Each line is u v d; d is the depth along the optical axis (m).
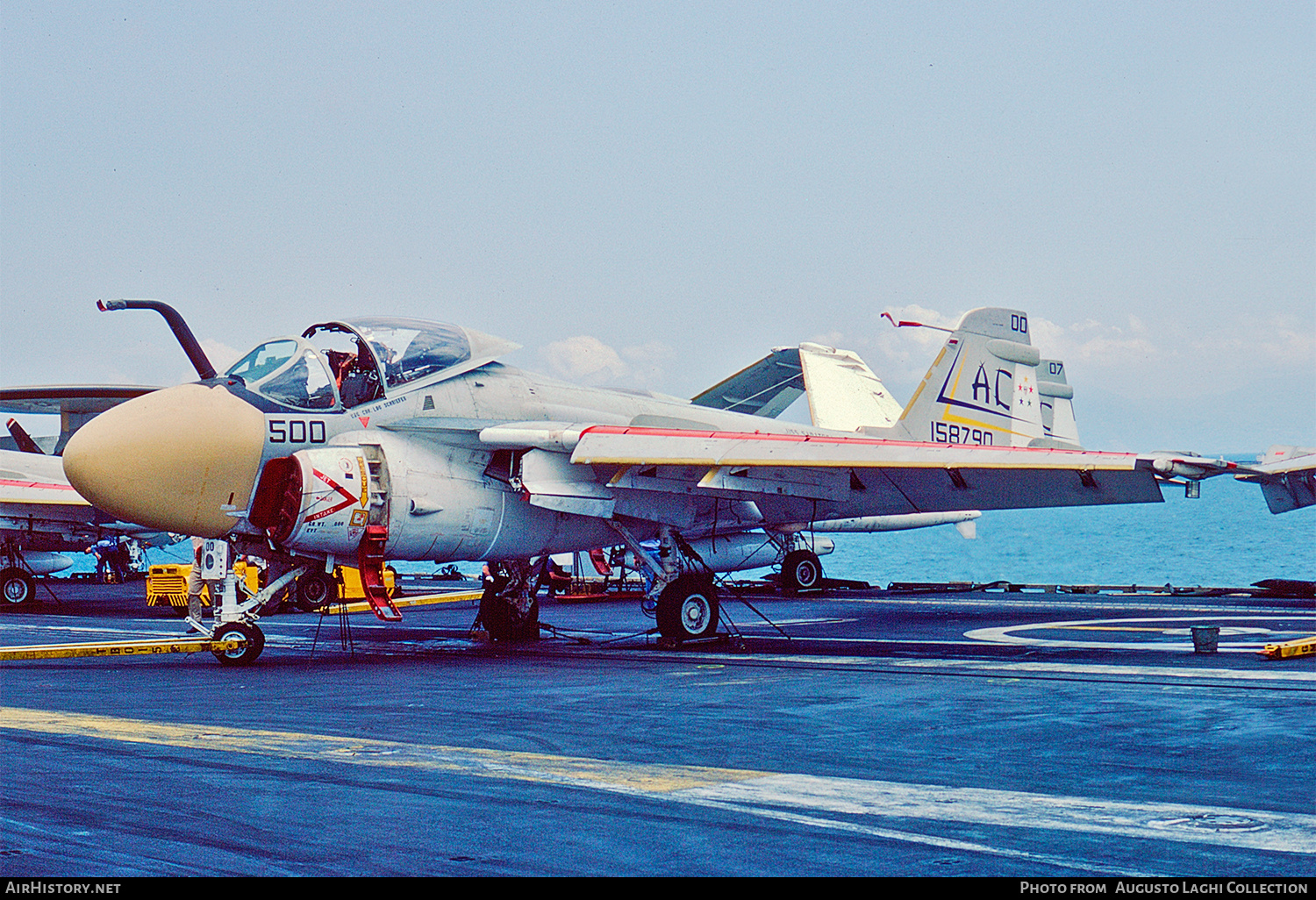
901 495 16.08
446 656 14.56
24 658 14.56
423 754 7.57
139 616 24.50
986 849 5.20
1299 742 7.69
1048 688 10.45
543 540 15.55
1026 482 15.09
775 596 26.70
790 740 7.99
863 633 17.09
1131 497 14.85
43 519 27.27
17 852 5.30
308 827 5.68
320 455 13.48
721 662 13.23
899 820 5.71
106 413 13.54
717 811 5.93
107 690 11.20
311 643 17.02
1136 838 5.36
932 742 7.86
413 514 14.20
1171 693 9.98
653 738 8.16
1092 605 22.47
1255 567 74.50
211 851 5.29
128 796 6.36
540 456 14.78
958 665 12.46
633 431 14.89
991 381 21.27
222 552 13.95
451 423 14.73
